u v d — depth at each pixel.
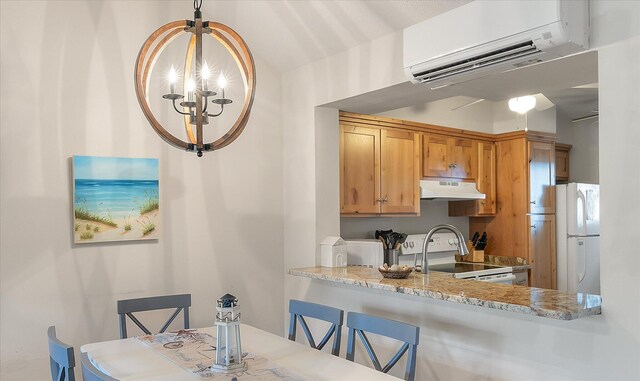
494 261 5.23
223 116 3.78
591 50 2.28
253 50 3.91
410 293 2.72
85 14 3.24
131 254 3.38
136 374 2.10
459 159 4.89
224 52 3.79
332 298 3.58
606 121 2.21
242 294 3.84
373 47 3.27
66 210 3.16
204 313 3.67
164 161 3.52
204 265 3.68
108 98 3.31
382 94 3.37
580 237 5.23
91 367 1.78
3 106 2.97
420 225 5.05
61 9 3.16
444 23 2.65
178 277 3.56
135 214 3.36
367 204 4.08
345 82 3.48
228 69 3.81
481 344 2.64
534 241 5.05
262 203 3.95
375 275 3.23
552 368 2.35
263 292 3.94
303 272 3.42
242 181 3.86
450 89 3.20
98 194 3.23
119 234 3.30
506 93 3.31
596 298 2.40
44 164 3.09
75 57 3.20
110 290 3.30
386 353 3.18
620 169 2.16
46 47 3.11
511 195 5.13
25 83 3.04
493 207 5.21
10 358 2.96
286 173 4.02
